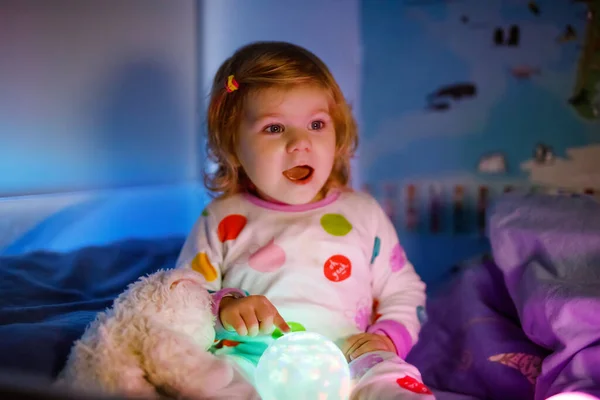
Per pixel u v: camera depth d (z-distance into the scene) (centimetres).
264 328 77
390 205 151
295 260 92
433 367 103
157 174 156
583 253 92
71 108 130
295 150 92
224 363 67
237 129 99
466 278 114
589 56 132
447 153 146
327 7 154
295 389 65
